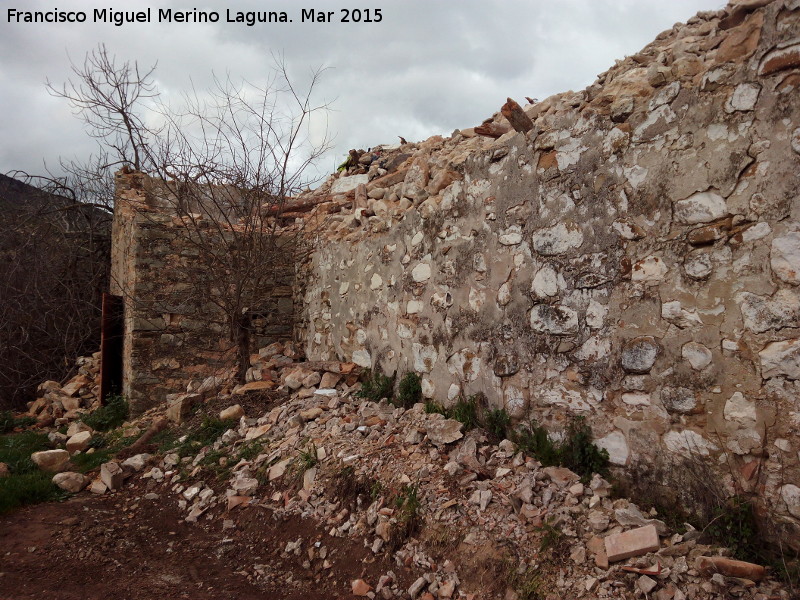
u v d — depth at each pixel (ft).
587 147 11.93
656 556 8.84
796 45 8.59
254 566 11.93
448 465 12.48
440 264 16.51
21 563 11.83
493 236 14.44
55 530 13.57
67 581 11.11
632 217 10.92
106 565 11.93
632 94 11.43
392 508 11.98
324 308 24.76
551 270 12.64
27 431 25.45
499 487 11.59
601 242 11.51
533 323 13.06
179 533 13.84
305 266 27.50
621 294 11.07
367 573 10.93
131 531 13.89
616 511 9.94
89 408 28.86
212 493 15.35
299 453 15.52
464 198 15.60
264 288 28.55
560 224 12.49
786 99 8.67
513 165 13.89
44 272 36.60
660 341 10.28
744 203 9.14
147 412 24.91
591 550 9.46
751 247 9.02
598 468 11.24
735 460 9.07
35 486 15.93
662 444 10.16
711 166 9.62
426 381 16.97
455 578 9.98
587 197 11.87
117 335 28.89
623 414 10.90
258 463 16.08
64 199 41.37
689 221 9.91
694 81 10.13
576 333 11.98
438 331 16.48
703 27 13.21
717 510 9.08
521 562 9.63
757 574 8.14
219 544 13.00
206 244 25.11
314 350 25.67
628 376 10.84
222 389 23.47
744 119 9.20
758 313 8.87
